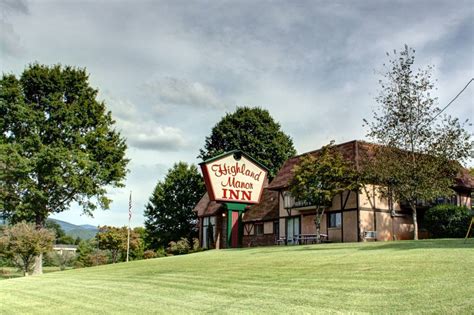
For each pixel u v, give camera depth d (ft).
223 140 171.01
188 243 162.91
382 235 105.60
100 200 127.34
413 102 97.86
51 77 124.06
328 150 106.52
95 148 127.44
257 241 135.13
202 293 44.32
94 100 128.88
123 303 42.93
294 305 35.14
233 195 111.55
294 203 118.93
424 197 94.84
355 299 34.99
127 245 143.64
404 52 99.45
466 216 97.66
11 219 124.57
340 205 107.86
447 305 30.22
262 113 172.96
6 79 120.67
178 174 182.60
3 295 55.52
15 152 114.32
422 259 50.24
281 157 170.19
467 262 45.34
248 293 41.81
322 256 64.23
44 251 120.16
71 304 45.01
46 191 122.42
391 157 96.22
